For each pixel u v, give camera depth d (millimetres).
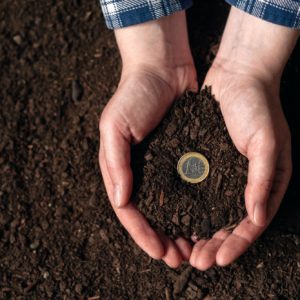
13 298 435
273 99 405
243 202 395
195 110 423
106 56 496
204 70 467
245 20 421
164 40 435
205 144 413
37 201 462
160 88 420
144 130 410
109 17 428
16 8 518
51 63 500
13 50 505
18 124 482
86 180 462
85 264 441
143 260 436
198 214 397
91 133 475
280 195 391
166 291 426
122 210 396
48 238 450
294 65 468
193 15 497
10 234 453
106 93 483
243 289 419
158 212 399
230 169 403
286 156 392
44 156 473
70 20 509
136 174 410
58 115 483
